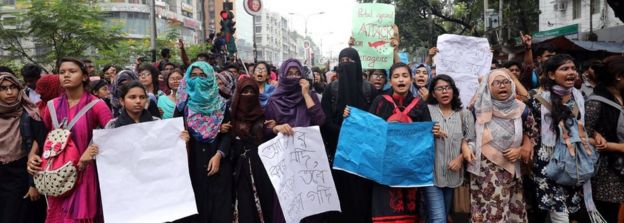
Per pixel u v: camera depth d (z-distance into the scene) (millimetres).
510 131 4453
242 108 4688
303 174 4582
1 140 4180
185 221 4598
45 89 5086
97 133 4062
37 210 4629
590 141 4422
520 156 4488
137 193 4176
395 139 4488
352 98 4980
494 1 27891
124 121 4316
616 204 4711
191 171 4668
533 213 5105
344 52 5062
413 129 4496
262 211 4738
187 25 54125
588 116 4492
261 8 17391
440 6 28812
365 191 4852
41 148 4266
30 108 4383
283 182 4414
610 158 4512
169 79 6105
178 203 4297
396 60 6172
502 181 4465
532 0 25625
